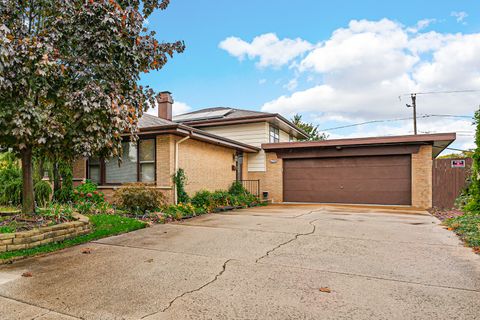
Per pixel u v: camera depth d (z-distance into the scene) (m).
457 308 2.86
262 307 2.89
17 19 5.14
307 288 3.38
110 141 5.67
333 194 13.75
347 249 5.11
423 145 12.12
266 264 4.26
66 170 9.83
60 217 5.97
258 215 9.43
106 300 3.05
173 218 8.26
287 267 4.12
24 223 5.46
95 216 7.36
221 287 3.40
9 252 4.51
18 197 8.57
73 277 3.70
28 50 4.45
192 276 3.76
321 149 13.80
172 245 5.34
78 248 5.11
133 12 5.42
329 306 2.92
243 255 4.72
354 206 12.47
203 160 11.60
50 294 3.19
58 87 5.19
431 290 3.31
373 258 4.57
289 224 7.61
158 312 2.79
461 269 4.04
